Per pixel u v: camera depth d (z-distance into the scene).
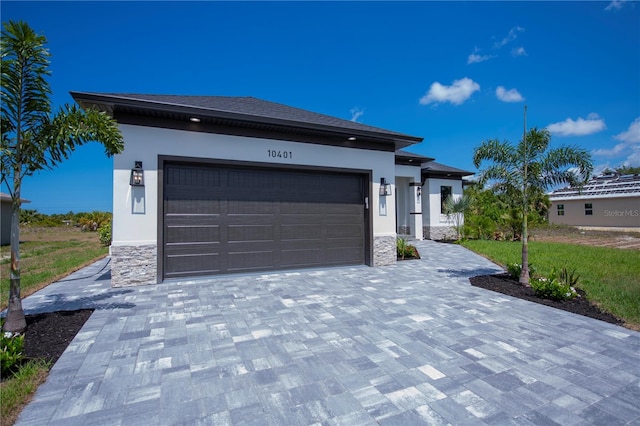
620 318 4.73
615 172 29.11
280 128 7.93
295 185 8.62
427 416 2.42
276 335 4.08
